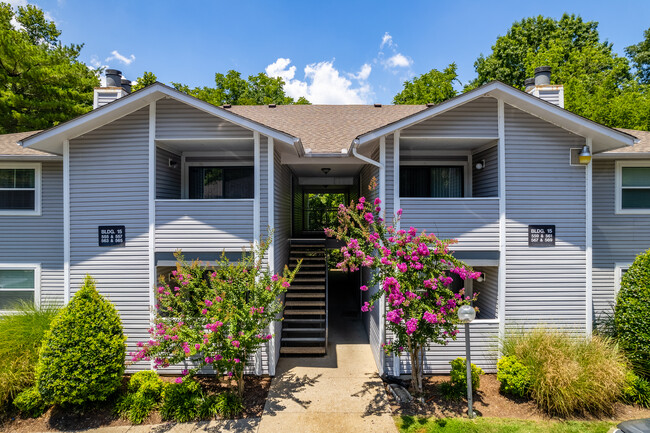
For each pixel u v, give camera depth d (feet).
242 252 23.41
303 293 31.71
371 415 19.45
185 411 19.47
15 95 46.80
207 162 30.60
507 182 24.59
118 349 20.76
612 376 19.43
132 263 24.84
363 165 34.24
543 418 18.98
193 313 21.72
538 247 24.59
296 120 39.29
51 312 24.30
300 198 49.06
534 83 30.86
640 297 22.20
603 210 28.40
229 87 90.17
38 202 29.04
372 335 28.55
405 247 19.48
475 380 20.90
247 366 24.45
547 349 20.85
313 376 24.26
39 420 19.56
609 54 83.87
